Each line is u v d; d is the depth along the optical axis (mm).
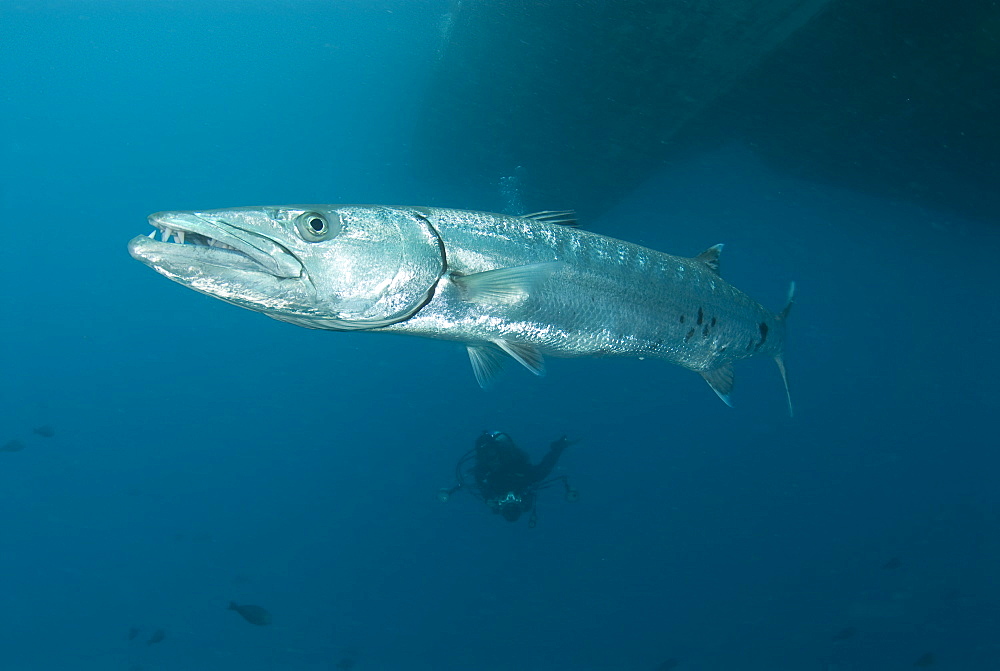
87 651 21234
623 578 21609
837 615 16406
